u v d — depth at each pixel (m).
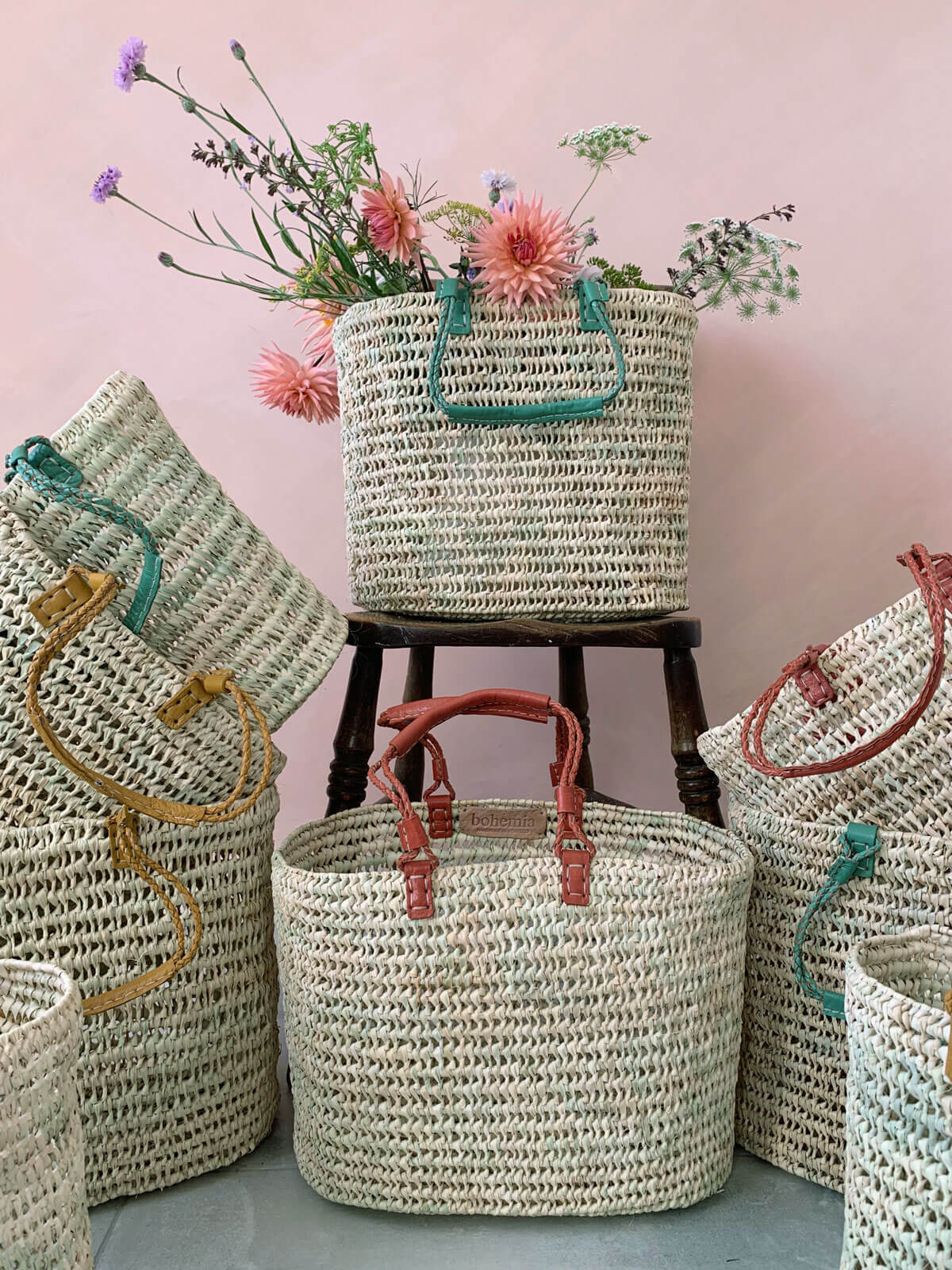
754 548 1.31
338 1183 0.78
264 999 0.87
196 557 0.82
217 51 1.24
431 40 1.25
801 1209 0.79
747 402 1.29
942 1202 0.55
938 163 1.25
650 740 1.35
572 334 0.95
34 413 1.28
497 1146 0.76
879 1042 0.59
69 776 0.77
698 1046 0.77
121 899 0.78
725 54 1.24
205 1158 0.83
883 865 0.75
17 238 1.26
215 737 0.81
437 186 1.26
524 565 0.97
